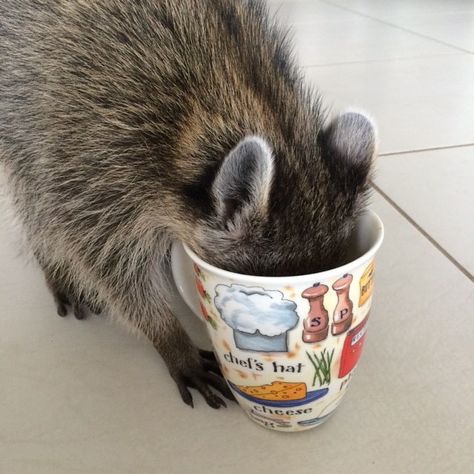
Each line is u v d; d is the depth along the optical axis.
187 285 0.31
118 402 0.33
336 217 0.27
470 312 0.38
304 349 0.25
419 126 0.62
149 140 0.32
